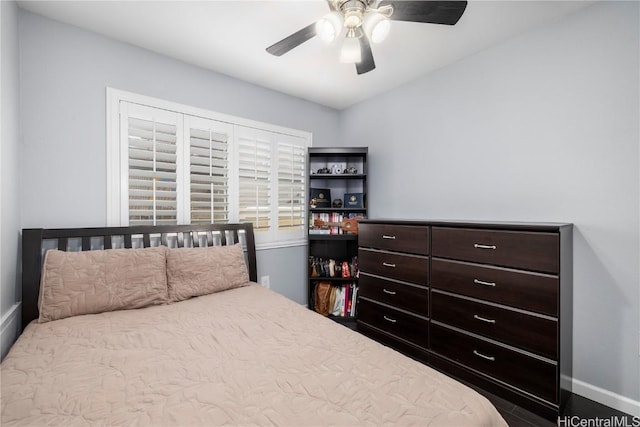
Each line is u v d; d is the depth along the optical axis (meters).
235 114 2.67
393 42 2.11
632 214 1.60
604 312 1.69
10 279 1.52
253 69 2.50
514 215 2.08
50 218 1.79
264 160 2.89
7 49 1.49
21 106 1.70
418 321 2.18
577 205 1.79
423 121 2.68
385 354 1.16
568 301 1.71
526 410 1.64
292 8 1.72
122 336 1.33
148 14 1.77
